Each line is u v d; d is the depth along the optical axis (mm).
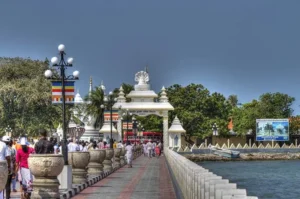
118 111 76500
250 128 128500
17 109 68500
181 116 114562
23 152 20469
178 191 22703
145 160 67125
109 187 28344
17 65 70938
